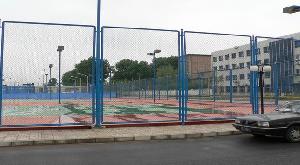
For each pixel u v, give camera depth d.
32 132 12.59
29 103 23.47
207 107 26.30
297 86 27.06
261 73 14.84
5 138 11.23
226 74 35.31
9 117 17.95
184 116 14.96
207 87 35.97
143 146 10.52
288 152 9.31
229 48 15.74
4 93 17.45
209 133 12.55
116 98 46.19
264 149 9.80
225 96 35.31
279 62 27.19
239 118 11.82
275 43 28.09
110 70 15.87
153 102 36.06
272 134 10.86
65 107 25.83
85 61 13.76
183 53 14.89
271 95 27.86
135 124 14.24
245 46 17.72
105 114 20.25
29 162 8.27
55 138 11.27
